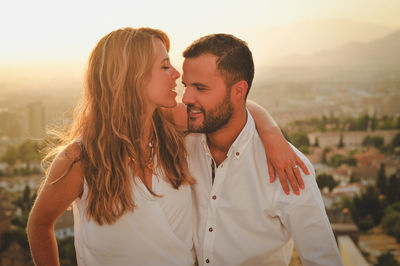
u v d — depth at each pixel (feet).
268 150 3.98
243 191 4.07
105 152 3.61
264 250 4.09
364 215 101.09
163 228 3.79
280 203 3.94
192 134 4.42
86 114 3.81
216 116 3.82
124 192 3.60
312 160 142.31
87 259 3.76
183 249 3.91
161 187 3.87
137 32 3.68
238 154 4.03
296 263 6.73
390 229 94.02
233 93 3.81
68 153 3.53
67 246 46.47
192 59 3.73
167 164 3.94
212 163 4.25
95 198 3.57
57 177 3.48
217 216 4.11
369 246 84.64
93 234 3.67
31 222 3.63
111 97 3.63
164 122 4.04
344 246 7.11
